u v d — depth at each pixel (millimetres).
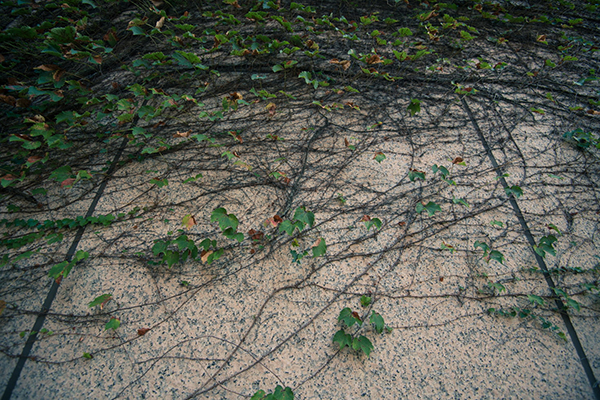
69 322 1544
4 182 1776
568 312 1617
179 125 2525
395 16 3832
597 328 1574
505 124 2650
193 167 2246
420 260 1804
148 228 1904
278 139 2412
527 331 1561
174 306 1604
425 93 2883
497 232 1947
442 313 1608
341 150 2367
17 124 2428
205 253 1712
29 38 2473
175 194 2086
